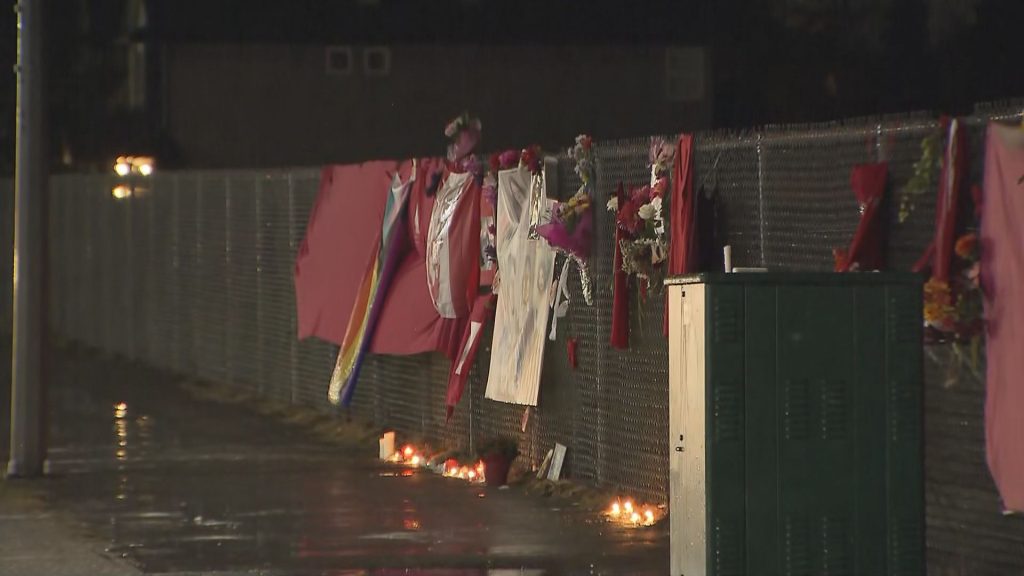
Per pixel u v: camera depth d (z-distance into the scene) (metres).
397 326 55.38
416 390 57.78
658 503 42.19
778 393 26.34
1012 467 30.14
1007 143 30.06
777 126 41.53
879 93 152.00
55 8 164.88
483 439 49.38
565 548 37.78
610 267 44.53
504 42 165.88
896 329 26.78
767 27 166.50
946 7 142.12
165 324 91.00
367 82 163.50
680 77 168.62
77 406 72.75
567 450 47.25
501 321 49.66
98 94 164.75
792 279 26.44
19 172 50.31
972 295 30.88
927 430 33.22
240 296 77.69
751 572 26.19
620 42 167.75
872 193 33.16
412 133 164.38
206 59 161.25
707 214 39.47
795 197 36.47
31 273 50.62
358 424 62.75
